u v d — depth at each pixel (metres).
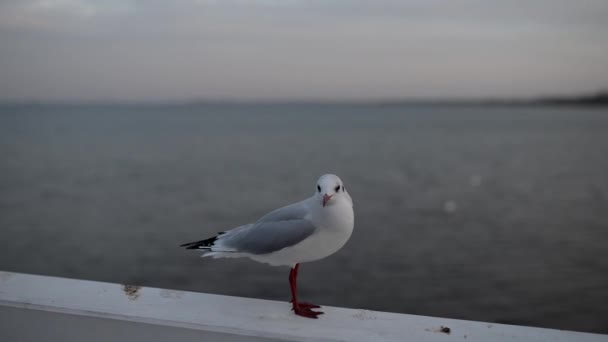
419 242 18.64
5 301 2.96
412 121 156.38
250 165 40.00
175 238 18.70
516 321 12.48
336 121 160.00
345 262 16.28
